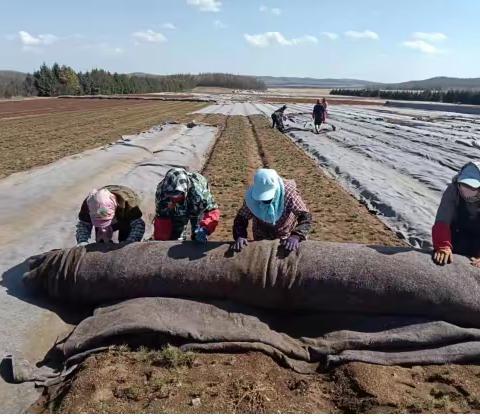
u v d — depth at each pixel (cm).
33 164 1544
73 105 5678
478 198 511
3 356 478
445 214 531
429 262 515
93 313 533
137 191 1148
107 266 542
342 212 1045
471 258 529
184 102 6912
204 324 502
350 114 4500
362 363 465
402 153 1880
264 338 488
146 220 934
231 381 439
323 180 1384
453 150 1961
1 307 554
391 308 504
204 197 550
